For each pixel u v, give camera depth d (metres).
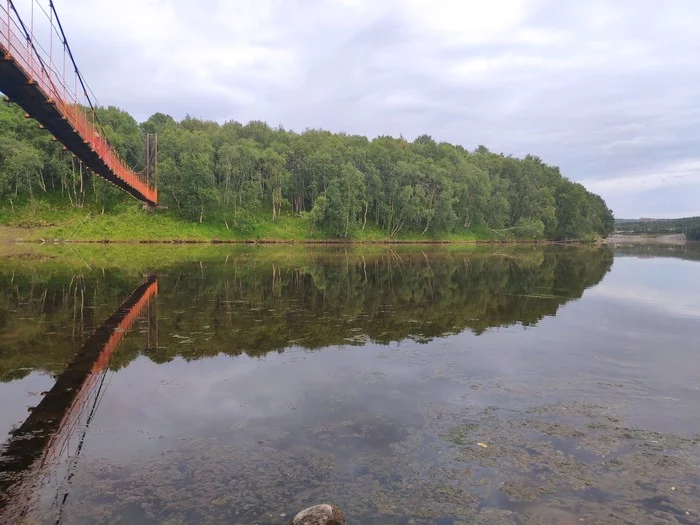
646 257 45.41
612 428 6.42
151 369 8.72
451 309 15.42
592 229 99.75
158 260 32.44
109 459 5.43
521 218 84.56
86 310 14.21
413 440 6.00
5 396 7.34
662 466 5.45
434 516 4.48
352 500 4.70
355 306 15.62
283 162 70.25
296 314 14.07
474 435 6.18
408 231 77.25
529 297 18.23
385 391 7.71
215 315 13.72
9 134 57.19
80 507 4.50
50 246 44.72
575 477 5.20
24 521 4.27
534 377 8.53
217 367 8.88
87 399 7.24
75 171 60.12
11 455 5.50
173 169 61.34
